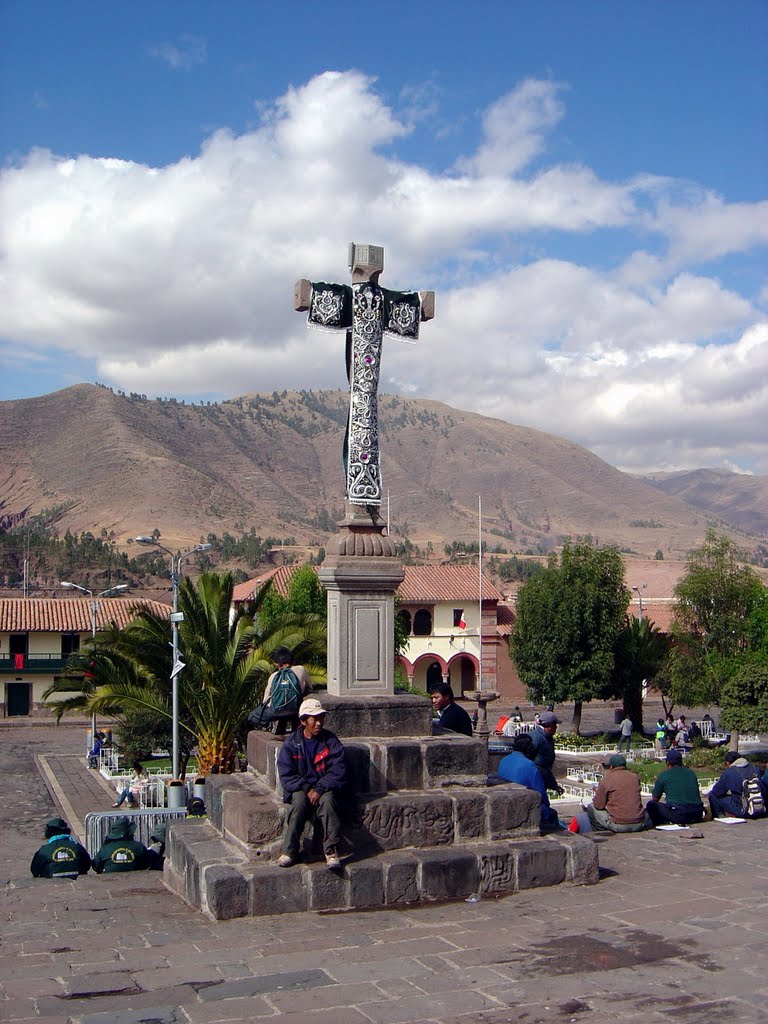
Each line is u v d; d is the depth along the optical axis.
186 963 6.52
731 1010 5.55
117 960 6.64
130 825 11.55
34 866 10.74
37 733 50.59
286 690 9.20
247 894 7.66
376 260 10.09
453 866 8.13
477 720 27.64
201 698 24.31
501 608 63.28
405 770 8.80
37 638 56.06
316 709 8.05
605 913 7.63
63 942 7.14
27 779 36.59
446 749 8.95
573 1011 5.56
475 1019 5.46
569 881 8.52
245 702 24.14
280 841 8.09
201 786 22.02
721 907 7.75
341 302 10.02
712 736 42.56
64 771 38.00
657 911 7.66
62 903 8.61
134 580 118.88
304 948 6.81
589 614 41.59
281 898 7.73
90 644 25.38
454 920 7.49
